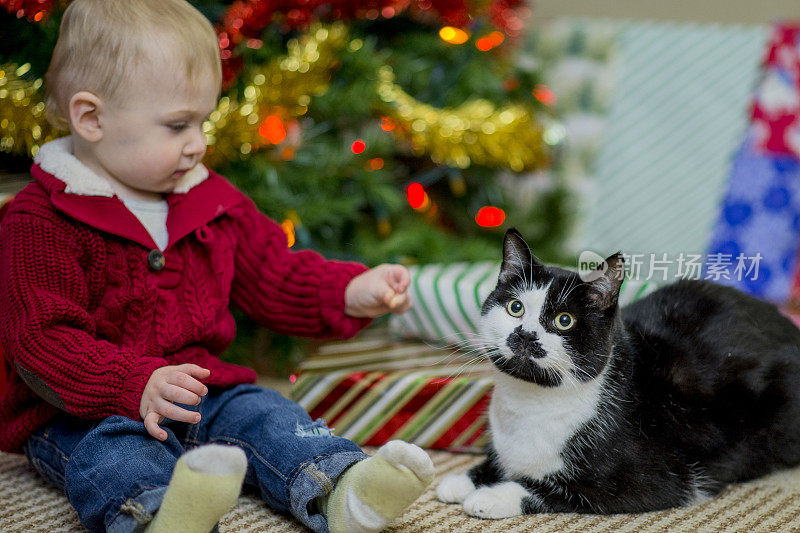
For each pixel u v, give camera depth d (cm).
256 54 167
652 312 120
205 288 114
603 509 104
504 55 225
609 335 102
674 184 229
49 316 97
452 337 152
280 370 183
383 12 185
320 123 191
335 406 132
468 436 131
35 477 117
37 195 105
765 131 222
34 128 132
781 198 221
